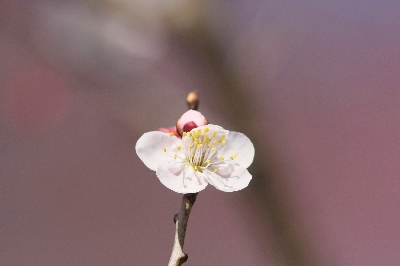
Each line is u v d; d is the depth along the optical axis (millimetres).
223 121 440
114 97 436
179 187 344
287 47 455
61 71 438
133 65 434
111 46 431
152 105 436
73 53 433
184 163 350
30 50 439
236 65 437
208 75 436
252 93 443
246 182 350
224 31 435
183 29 429
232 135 354
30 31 432
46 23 431
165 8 427
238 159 353
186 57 435
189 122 352
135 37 431
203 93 438
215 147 353
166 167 348
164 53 434
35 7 430
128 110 435
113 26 430
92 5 429
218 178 350
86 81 435
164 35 431
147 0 426
